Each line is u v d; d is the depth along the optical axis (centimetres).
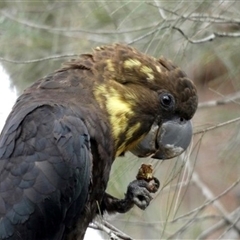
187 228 1362
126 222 1330
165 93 1201
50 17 1359
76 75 1181
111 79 1188
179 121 1213
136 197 1195
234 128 1343
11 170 1125
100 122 1163
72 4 1359
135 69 1195
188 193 1464
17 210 1116
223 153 1345
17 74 1340
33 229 1124
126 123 1190
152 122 1205
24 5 1358
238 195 1555
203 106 1359
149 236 1389
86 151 1142
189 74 1423
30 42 1347
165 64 1212
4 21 1346
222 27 1363
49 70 1346
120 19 1340
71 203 1141
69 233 1161
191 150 1252
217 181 1542
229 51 1357
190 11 1319
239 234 1380
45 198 1123
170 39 1311
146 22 1332
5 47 1343
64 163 1130
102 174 1170
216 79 1412
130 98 1191
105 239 1290
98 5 1345
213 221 1430
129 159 1289
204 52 1362
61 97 1162
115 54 1198
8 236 1114
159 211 1389
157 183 1205
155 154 1218
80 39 1351
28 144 1131
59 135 1134
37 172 1124
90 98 1172
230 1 1325
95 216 1191
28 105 1152
